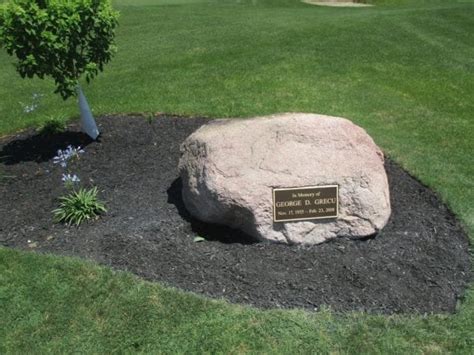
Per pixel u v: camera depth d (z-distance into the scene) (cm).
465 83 346
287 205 167
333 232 172
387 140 256
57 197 201
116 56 407
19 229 185
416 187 214
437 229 185
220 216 171
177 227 179
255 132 171
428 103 310
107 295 153
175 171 215
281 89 320
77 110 291
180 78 342
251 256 167
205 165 169
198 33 468
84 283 157
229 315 146
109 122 266
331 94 315
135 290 154
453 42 433
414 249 173
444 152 246
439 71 366
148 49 423
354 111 293
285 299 152
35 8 206
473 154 244
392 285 158
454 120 285
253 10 601
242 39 431
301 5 709
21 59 218
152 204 193
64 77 224
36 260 166
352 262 166
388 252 171
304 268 163
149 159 226
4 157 234
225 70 354
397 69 366
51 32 211
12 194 205
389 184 214
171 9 611
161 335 141
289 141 169
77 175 215
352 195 169
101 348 138
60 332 143
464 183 216
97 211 189
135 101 300
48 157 231
